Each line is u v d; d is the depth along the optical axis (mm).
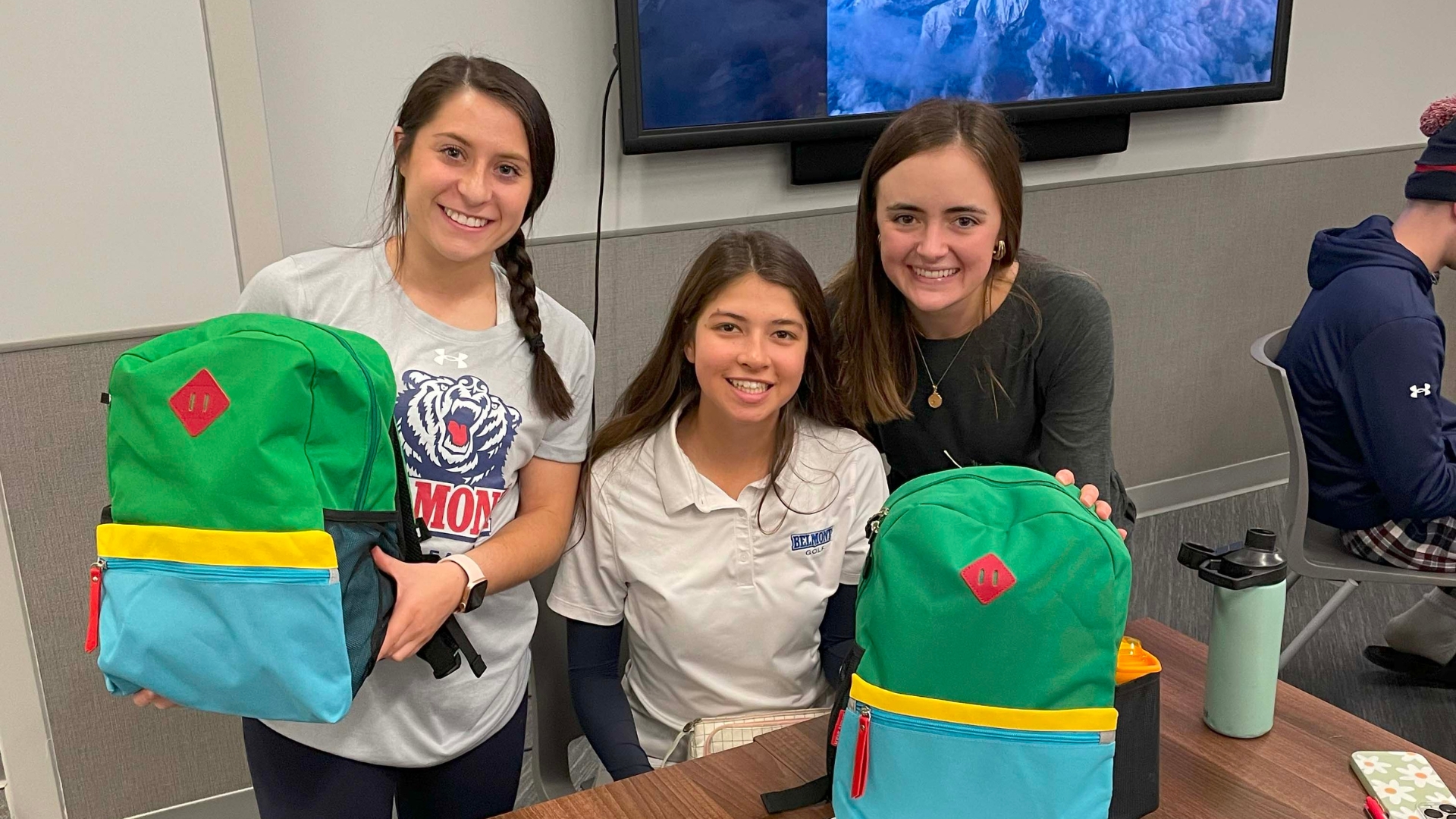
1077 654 968
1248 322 3371
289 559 1001
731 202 2570
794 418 1466
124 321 1844
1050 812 965
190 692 1022
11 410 1820
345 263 1264
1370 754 1108
